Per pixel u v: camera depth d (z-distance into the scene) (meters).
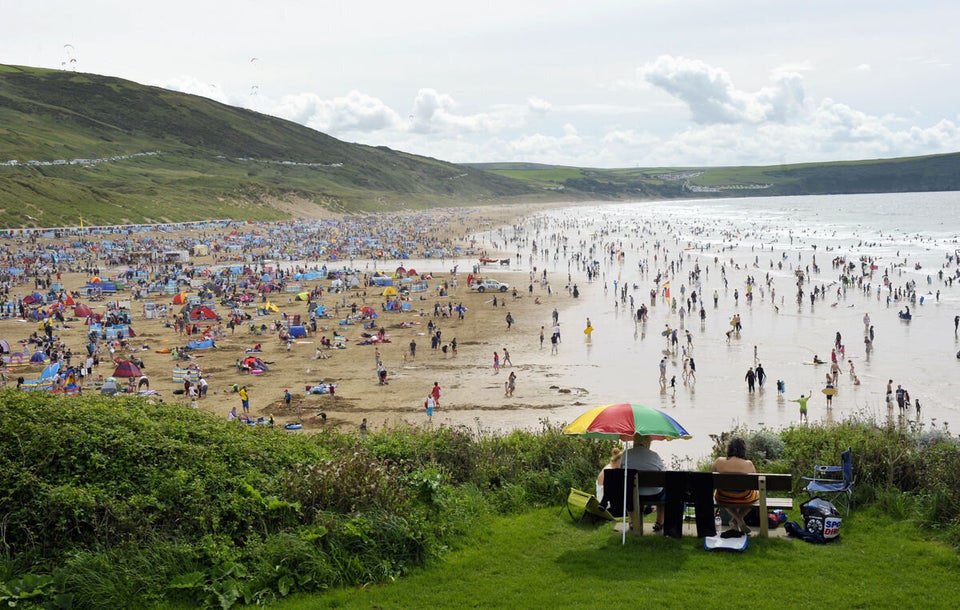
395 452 15.91
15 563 9.70
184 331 64.81
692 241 158.88
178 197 194.12
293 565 10.34
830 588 9.59
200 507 10.91
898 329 62.75
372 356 55.81
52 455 10.89
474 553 11.32
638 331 64.75
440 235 183.50
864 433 16.33
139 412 13.38
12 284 94.75
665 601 9.27
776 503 11.87
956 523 11.40
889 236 164.12
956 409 39.72
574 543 11.72
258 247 144.12
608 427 11.69
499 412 39.94
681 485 11.50
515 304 81.38
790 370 49.62
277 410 40.91
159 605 9.41
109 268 111.56
